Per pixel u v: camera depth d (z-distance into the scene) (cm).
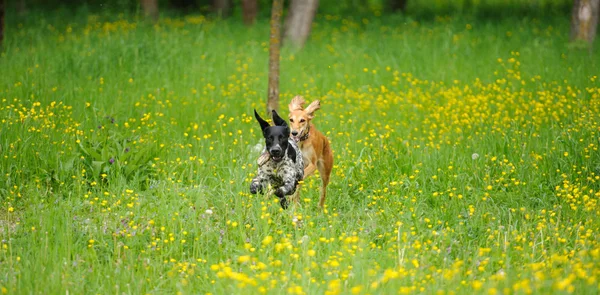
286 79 2083
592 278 776
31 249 960
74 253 973
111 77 1973
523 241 1002
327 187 1310
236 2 4053
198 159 1327
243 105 1789
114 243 998
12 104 1602
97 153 1298
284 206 1105
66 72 1981
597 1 2438
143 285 880
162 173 1310
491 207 1202
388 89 2022
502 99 1870
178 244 998
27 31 2828
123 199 1166
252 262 941
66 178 1270
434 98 1911
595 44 2488
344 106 1836
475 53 2403
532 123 1596
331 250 960
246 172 1273
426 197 1234
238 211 1109
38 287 853
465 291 816
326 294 765
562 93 1912
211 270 918
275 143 1060
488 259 921
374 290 811
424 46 2473
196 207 1117
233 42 2566
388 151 1416
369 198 1238
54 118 1528
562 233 1055
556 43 2512
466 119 1655
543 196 1244
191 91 1873
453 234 1067
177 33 2630
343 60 2353
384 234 1046
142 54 2148
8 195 1197
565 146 1432
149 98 1792
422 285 834
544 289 767
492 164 1374
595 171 1331
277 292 804
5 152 1298
